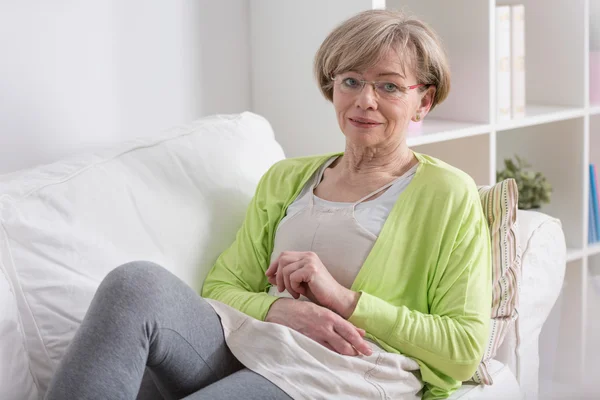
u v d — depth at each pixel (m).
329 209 1.62
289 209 1.69
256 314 1.54
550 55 2.79
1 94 1.90
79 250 1.50
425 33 1.58
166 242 1.65
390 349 1.47
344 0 2.13
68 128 2.02
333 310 1.49
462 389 1.53
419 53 1.57
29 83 1.94
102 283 1.32
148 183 1.69
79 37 2.01
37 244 1.45
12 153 1.94
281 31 2.30
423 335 1.45
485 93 2.42
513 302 1.62
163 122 2.21
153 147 1.75
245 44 2.39
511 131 2.94
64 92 2.00
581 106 2.73
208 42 2.29
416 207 1.57
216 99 2.34
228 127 1.90
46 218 1.49
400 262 1.55
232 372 1.46
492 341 1.59
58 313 1.45
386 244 1.54
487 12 2.37
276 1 2.30
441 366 1.46
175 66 2.22
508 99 2.48
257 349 1.41
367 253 1.55
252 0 2.37
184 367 1.37
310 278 1.48
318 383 1.36
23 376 1.38
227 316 1.47
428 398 1.50
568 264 2.81
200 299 1.44
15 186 1.50
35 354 1.43
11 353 1.35
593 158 2.92
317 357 1.41
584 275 2.80
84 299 1.48
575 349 2.73
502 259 1.64
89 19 2.03
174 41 2.21
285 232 1.65
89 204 1.56
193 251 1.70
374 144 1.58
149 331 1.29
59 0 1.97
